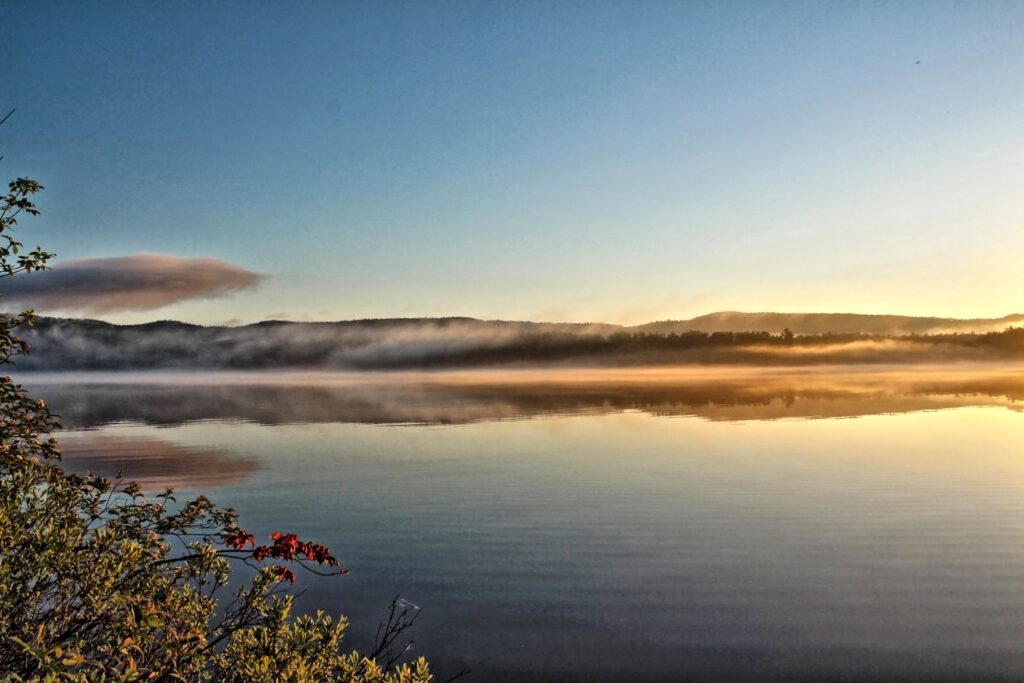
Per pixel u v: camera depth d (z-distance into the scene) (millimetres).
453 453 45625
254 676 4926
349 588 16656
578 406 89625
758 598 16359
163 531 6020
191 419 76562
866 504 27047
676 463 39250
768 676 12266
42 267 6281
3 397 5922
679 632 14289
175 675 4629
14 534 4832
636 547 21094
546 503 28219
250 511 27172
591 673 12352
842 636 14055
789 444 47906
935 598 16203
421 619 14828
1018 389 123000
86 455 45594
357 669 5602
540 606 15719
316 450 48250
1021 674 12312
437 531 23547
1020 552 19891
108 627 4820
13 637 3912
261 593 5312
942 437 51375
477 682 11758
